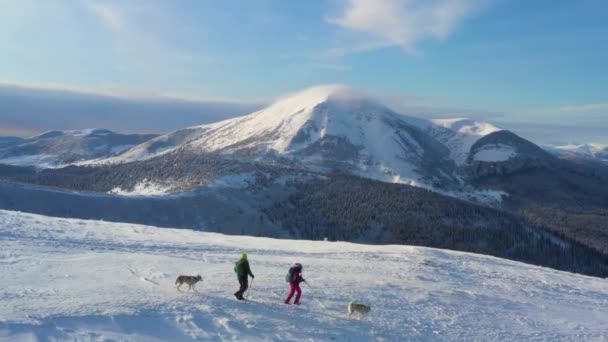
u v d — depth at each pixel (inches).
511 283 987.9
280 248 1218.6
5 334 396.5
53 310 475.2
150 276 729.0
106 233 1201.4
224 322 497.7
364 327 555.8
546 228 6127.0
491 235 5280.5
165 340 439.5
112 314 474.3
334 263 1033.5
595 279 1170.6
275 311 574.9
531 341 590.6
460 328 605.6
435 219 5585.6
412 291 797.2
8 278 641.0
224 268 858.1
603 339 637.9
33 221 1242.0
